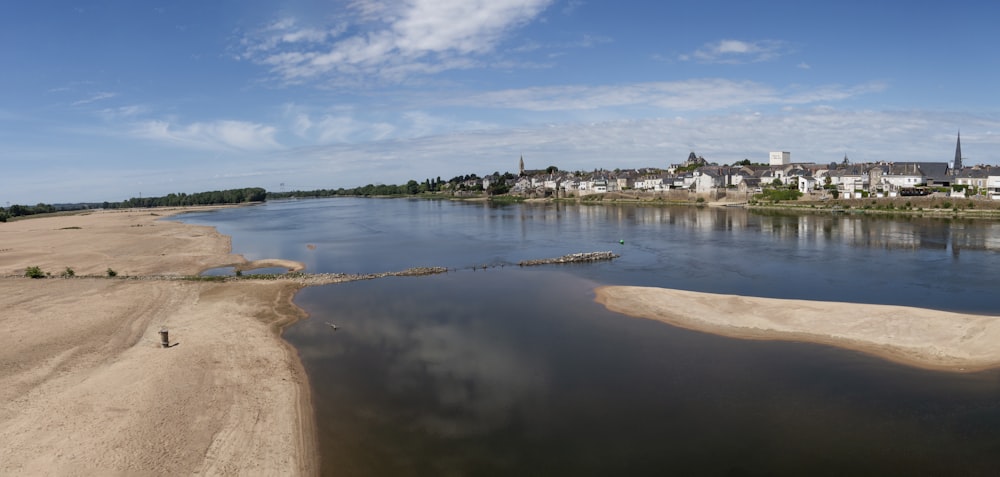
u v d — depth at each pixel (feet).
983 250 206.39
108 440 69.56
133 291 158.10
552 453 67.26
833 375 88.12
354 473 63.57
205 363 97.14
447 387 86.94
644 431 72.28
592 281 166.61
